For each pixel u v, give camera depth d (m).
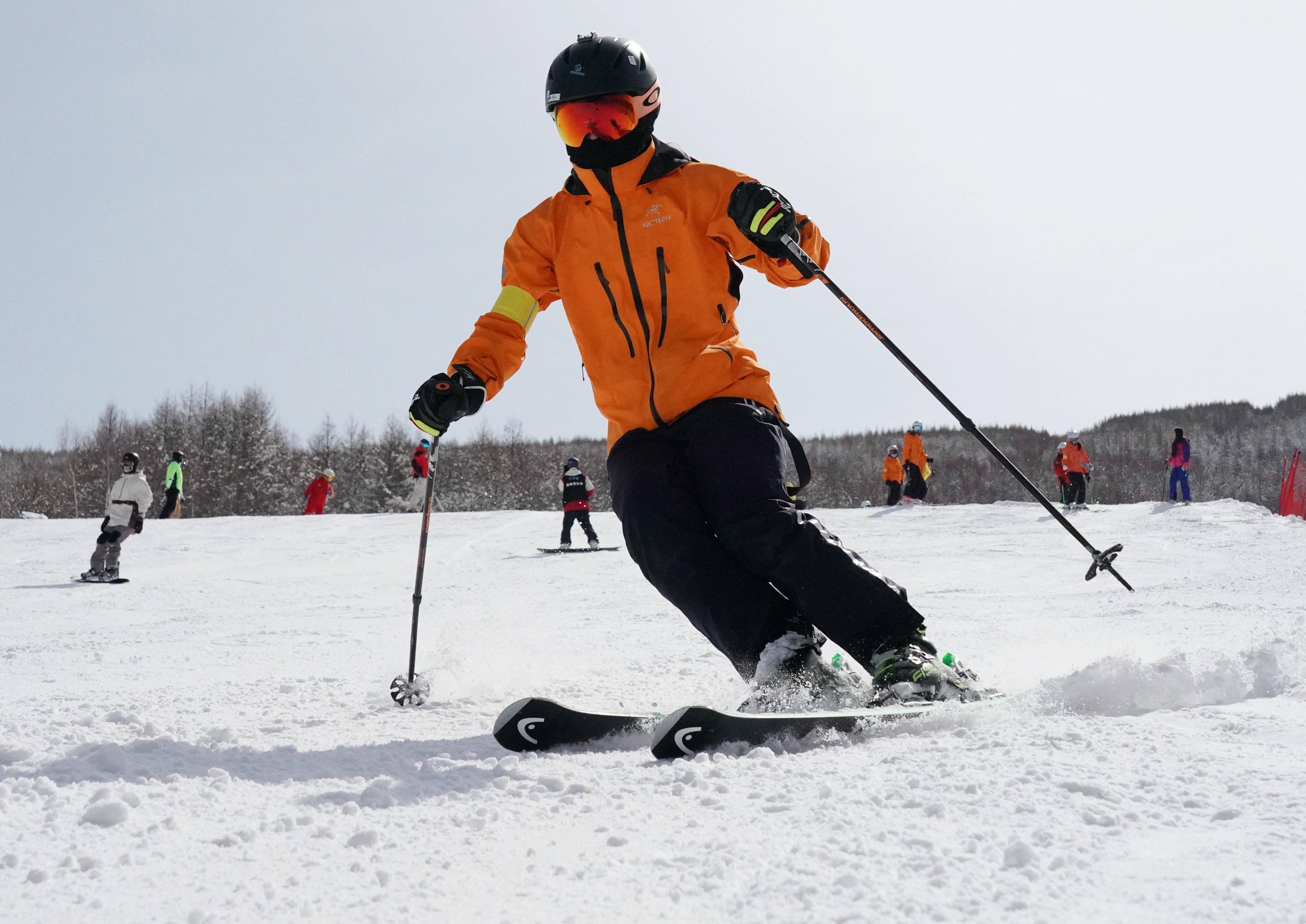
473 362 2.67
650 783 1.65
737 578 2.41
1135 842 1.19
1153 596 6.00
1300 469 16.33
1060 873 1.10
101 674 4.05
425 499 2.78
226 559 13.01
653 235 2.57
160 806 1.59
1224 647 2.38
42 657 4.80
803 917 1.02
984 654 3.41
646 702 2.75
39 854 1.33
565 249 2.67
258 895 1.17
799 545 2.34
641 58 2.55
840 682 2.38
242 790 1.71
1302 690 2.14
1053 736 1.75
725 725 1.88
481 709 2.65
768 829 1.34
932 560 10.61
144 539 15.22
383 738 2.23
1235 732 1.77
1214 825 1.24
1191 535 12.46
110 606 8.41
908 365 2.70
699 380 2.54
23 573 11.48
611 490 2.60
